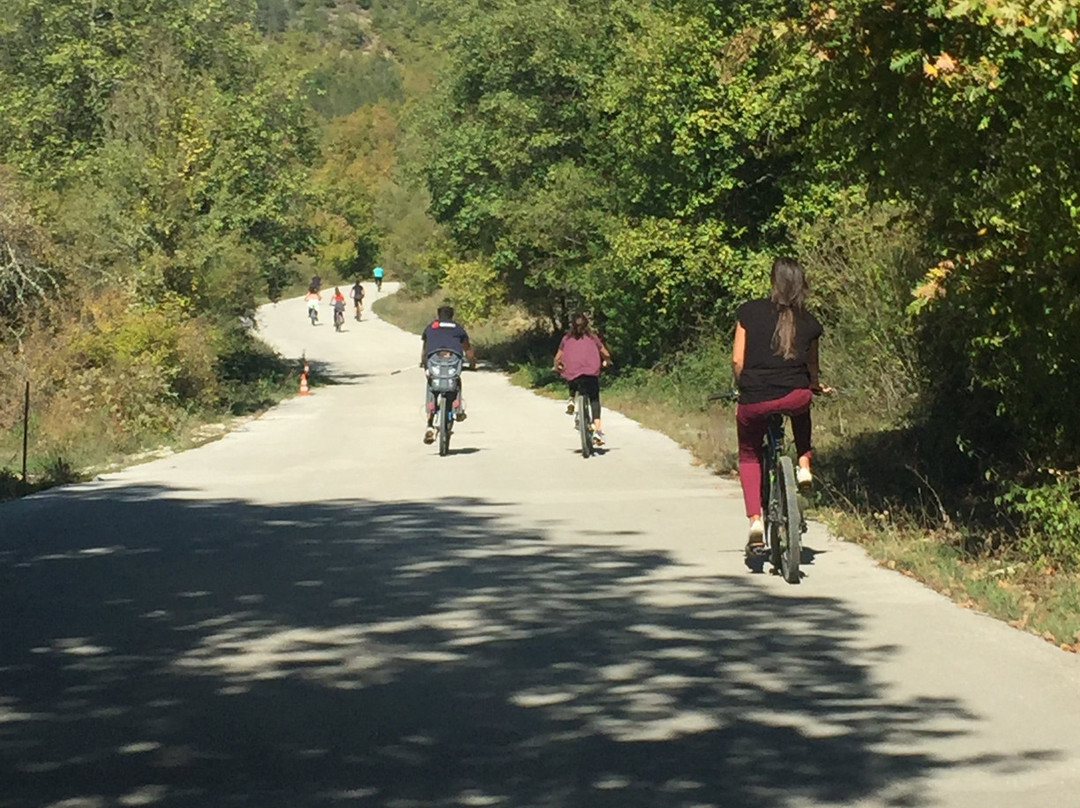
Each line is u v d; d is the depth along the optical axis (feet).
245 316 136.87
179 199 112.57
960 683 22.21
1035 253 31.83
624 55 108.47
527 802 16.74
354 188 410.93
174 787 17.35
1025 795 17.03
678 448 67.72
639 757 18.49
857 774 17.79
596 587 30.50
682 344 109.19
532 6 138.72
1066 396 34.37
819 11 33.30
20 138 152.25
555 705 21.06
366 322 278.46
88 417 83.05
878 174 36.22
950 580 30.58
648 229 102.53
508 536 38.22
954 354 47.37
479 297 176.24
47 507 46.50
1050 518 32.01
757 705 21.01
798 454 32.50
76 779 17.66
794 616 27.30
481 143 146.72
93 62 149.59
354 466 61.16
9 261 99.19
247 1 167.84
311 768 18.08
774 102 86.02
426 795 17.02
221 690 21.99
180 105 117.29
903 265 55.21
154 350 95.86
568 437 75.66
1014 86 30.04
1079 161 29.84
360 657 24.16
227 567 33.37
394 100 596.70
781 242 100.83
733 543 36.68
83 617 27.55
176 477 57.57
